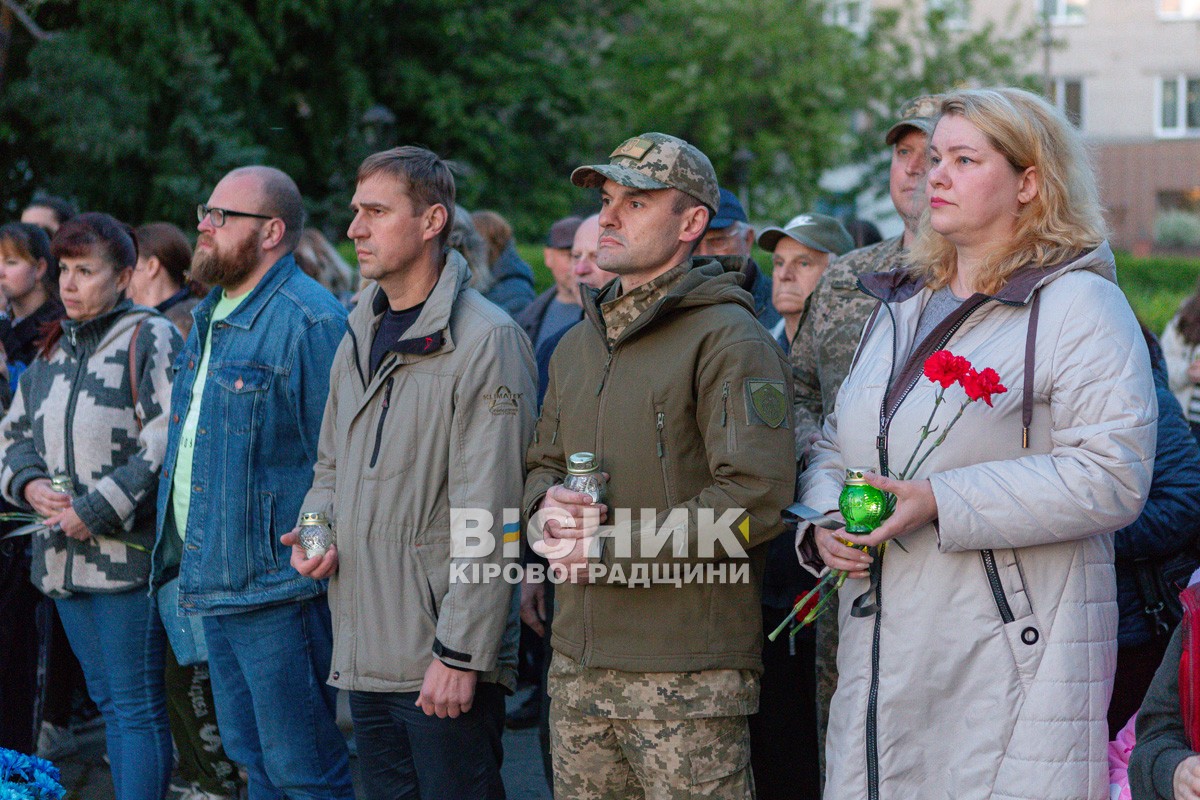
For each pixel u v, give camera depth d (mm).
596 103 27906
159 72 19609
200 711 5285
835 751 3312
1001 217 3197
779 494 3426
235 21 21172
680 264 3730
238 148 20172
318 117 23875
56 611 6406
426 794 4086
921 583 3168
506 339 4113
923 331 3398
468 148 25516
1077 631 3102
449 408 4043
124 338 5320
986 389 2971
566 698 3715
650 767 3557
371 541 4078
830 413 4180
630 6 29484
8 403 6281
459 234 7633
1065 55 39969
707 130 30219
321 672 4676
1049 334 3102
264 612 4590
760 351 3529
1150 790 2877
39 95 18062
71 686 6551
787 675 4625
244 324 4703
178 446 4930
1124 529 3994
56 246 5312
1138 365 3066
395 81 24828
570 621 3693
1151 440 3037
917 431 3219
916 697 3166
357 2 23391
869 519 3053
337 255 8438
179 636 5027
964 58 32531
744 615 3572
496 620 3971
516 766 6391
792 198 30672
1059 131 3201
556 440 3924
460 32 24750
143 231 6582
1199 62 39000
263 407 4617
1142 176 39812
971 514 3018
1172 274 22266
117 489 5035
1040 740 3059
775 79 30625
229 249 4762
